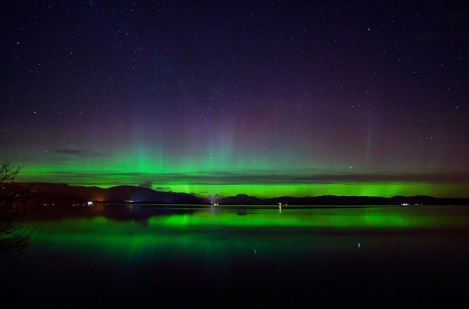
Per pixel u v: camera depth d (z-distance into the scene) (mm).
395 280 21094
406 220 73125
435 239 40625
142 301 16688
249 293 18172
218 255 29719
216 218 79875
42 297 16750
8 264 23844
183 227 56625
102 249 32375
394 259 28125
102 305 15953
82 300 16531
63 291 17875
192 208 140250
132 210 111438
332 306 16203
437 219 75375
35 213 74625
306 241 38812
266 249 33188
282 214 98375
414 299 17266
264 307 16094
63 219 63656
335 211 117438
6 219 12000
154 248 33438
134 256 28938
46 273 21844
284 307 16141
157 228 54031
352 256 29469
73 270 23094
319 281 20672
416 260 27531
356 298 17422
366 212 109000
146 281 20484
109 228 52094
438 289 18984
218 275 22234
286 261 27156
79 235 42062
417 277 21766
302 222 68188
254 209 134250
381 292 18531
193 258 28359
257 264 25953
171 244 36281
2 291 17219
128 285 19500
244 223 65562
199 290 18719
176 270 23734
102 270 23438
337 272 23219
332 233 47812
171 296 17547
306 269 24203
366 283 20344
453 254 30438
